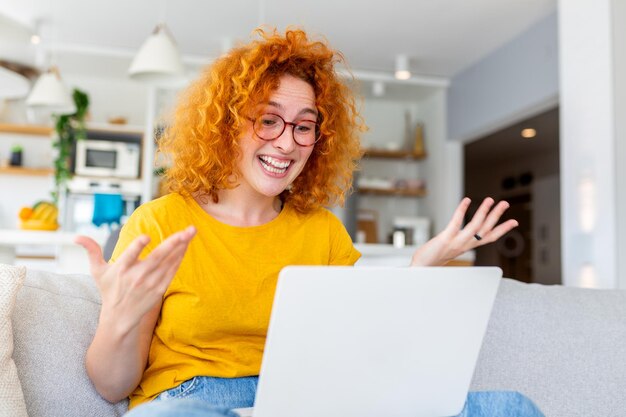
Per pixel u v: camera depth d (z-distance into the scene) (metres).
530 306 1.46
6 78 3.57
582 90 3.20
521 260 7.91
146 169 5.14
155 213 1.16
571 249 3.23
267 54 1.22
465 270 0.86
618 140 2.99
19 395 1.04
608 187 2.99
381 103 6.27
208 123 1.22
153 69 3.40
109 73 5.53
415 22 4.43
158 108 5.18
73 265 3.49
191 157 1.24
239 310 1.14
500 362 1.40
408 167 6.29
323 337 0.80
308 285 0.76
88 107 5.50
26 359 1.12
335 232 1.37
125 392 1.07
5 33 3.21
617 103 3.00
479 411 0.96
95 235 3.33
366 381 0.85
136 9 4.28
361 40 4.77
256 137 1.19
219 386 1.09
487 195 8.50
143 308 0.88
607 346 1.41
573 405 1.35
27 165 5.46
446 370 0.91
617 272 2.93
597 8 3.11
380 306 0.81
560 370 1.38
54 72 4.14
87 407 1.12
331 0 4.09
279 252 1.23
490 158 7.97
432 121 5.97
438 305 0.86
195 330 1.11
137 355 1.01
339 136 1.41
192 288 1.11
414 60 5.21
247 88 1.19
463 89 5.42
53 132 5.35
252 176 1.22
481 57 5.11
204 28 4.60
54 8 4.27
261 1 4.12
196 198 1.25
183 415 0.70
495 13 4.26
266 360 0.78
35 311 1.17
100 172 5.20
